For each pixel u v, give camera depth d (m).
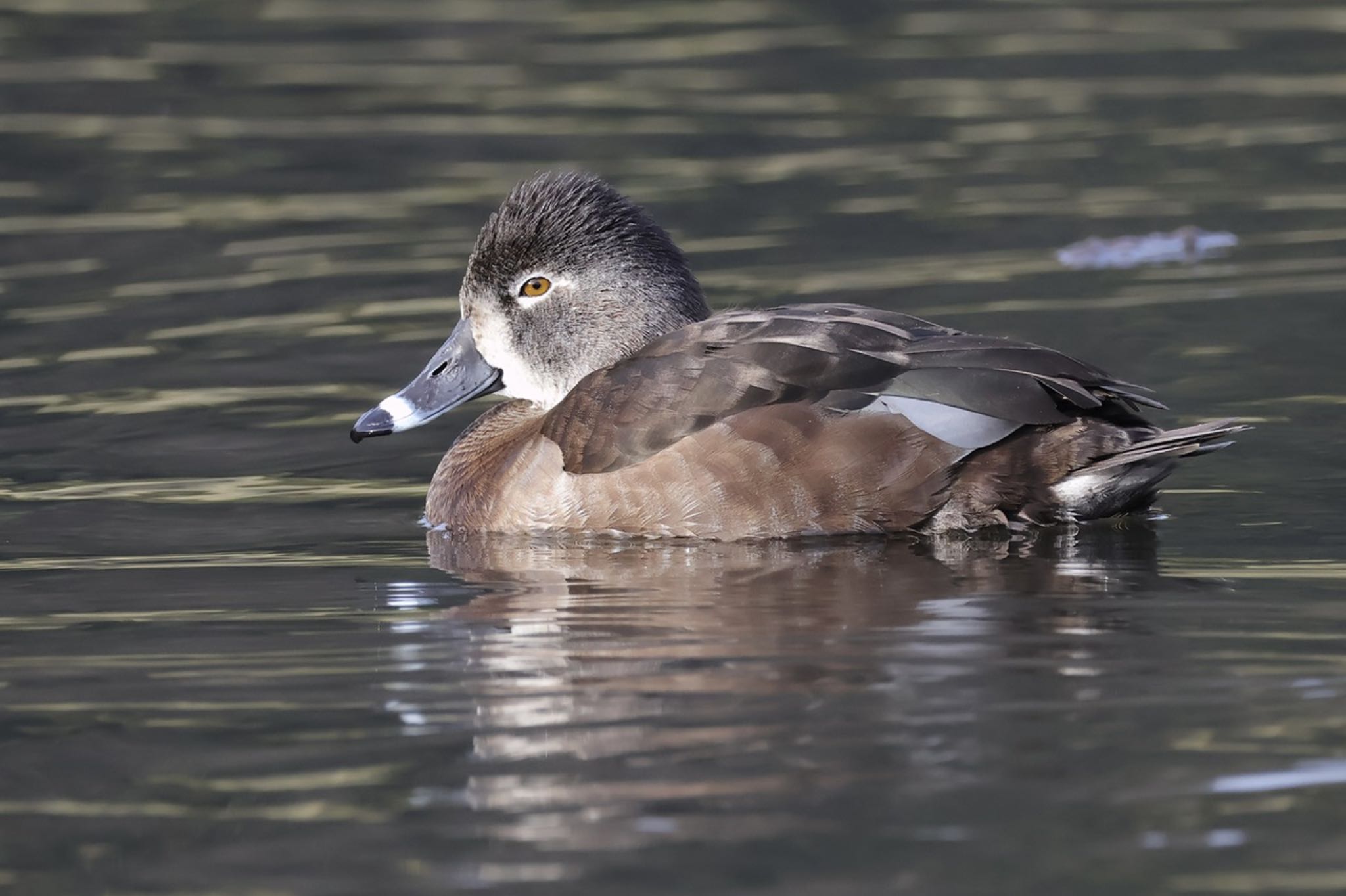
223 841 6.88
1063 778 7.09
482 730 7.81
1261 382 13.93
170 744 7.84
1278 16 27.50
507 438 12.22
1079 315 15.86
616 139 22.03
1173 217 18.89
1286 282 16.59
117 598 10.08
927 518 10.87
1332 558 10.17
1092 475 10.67
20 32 27.31
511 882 6.45
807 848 6.59
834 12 28.31
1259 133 21.92
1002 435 10.62
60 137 22.66
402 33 27.38
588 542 11.21
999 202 19.62
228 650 9.09
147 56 26.09
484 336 12.87
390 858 6.68
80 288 17.59
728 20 28.00
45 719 8.19
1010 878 6.33
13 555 10.97
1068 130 22.33
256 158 21.77
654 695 8.12
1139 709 7.77
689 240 18.52
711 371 11.18
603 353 12.59
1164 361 14.52
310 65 25.62
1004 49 26.09
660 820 6.86
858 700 7.94
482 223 19.39
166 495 12.33
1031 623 9.03
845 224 18.98
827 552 10.68
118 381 14.99
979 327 15.55
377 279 17.70
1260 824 6.68
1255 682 8.06
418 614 9.65
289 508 12.12
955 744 7.43
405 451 13.69
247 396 14.61
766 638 8.90
